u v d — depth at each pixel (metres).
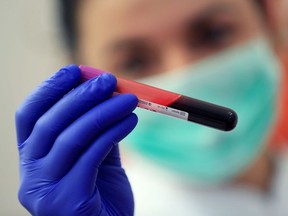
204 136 0.83
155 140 0.84
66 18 0.82
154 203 0.85
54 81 0.52
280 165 0.82
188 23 0.81
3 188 0.88
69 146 0.50
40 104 0.52
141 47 0.82
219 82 0.82
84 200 0.50
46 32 0.83
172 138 0.84
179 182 0.85
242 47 0.81
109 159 0.59
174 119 0.83
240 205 0.84
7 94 0.86
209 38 0.81
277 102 0.82
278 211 0.83
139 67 0.82
